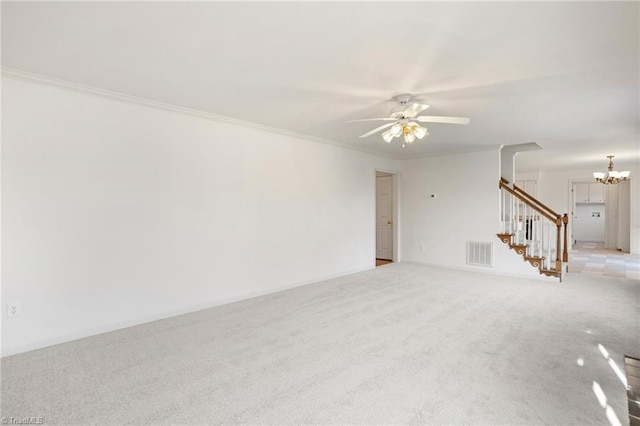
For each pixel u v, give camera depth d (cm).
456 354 281
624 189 951
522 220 632
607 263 733
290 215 510
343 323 355
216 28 214
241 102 363
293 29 215
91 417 199
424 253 705
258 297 459
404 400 216
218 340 311
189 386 232
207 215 412
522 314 384
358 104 367
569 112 388
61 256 307
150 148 364
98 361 269
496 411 203
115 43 234
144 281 360
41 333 297
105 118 333
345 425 192
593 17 199
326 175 569
